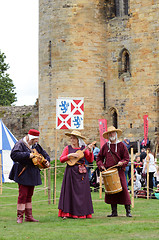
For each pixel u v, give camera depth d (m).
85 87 29.67
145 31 28.89
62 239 8.08
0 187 18.25
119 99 30.06
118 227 9.25
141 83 29.06
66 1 29.77
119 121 30.06
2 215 11.73
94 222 10.05
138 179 16.62
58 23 29.97
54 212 12.14
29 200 10.60
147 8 28.80
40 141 30.94
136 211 12.26
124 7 30.83
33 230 9.08
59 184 21.55
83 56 29.69
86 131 29.66
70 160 10.77
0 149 22.88
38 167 10.55
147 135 25.77
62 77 29.77
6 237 8.27
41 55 30.92
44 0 30.73
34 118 39.00
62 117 14.94
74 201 10.59
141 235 8.44
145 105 28.88
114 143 11.22
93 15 30.05
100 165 11.22
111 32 30.42
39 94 31.16
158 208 12.98
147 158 16.05
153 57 28.58
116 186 10.84
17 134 39.72
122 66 30.09
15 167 10.54
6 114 40.50
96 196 16.42
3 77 68.50
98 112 30.05
